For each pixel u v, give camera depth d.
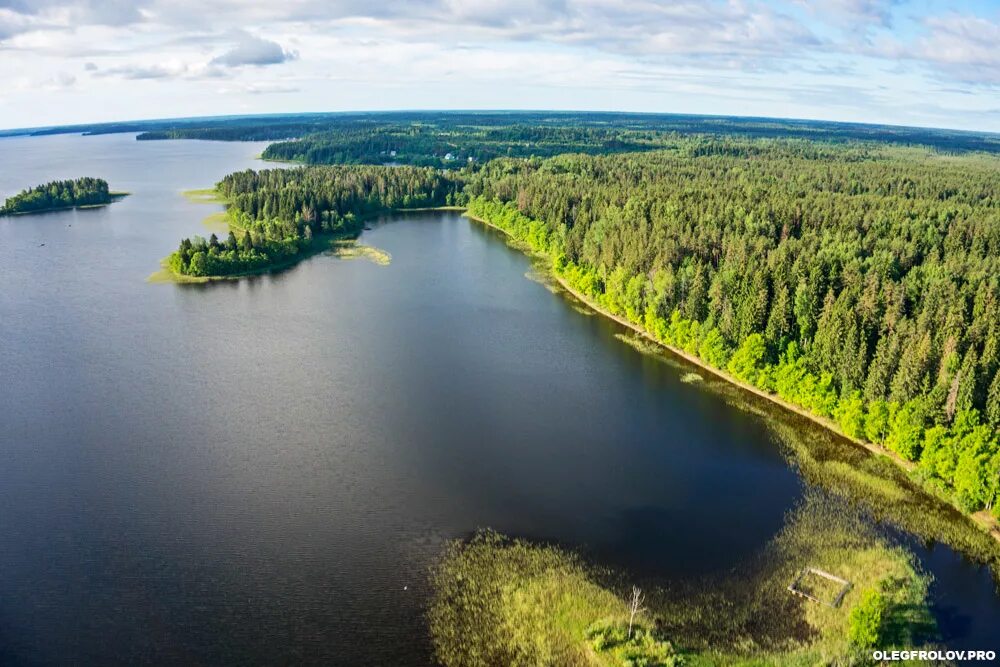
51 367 148.12
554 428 126.56
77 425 122.94
